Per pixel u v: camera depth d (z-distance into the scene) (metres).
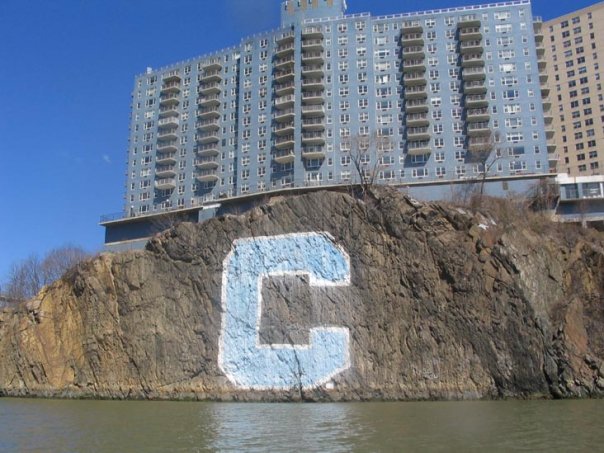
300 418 40.56
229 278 60.56
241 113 113.88
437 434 32.44
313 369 55.38
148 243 65.06
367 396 53.19
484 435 31.84
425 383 52.59
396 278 56.41
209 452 28.50
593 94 150.38
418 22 109.69
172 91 122.25
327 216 60.06
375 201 60.88
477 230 56.50
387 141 100.12
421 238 57.06
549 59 158.50
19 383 64.62
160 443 31.28
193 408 49.16
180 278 61.94
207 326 59.38
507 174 98.75
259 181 108.88
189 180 115.56
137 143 122.62
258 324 58.16
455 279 54.81
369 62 108.81
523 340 51.78
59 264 92.81
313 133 106.94
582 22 155.50
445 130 103.19
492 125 101.81
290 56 113.06
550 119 106.25
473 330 53.12
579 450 27.42
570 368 50.22
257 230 61.50
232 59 119.12
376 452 27.75
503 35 106.00
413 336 54.22
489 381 51.53
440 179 100.44
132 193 120.19
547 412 40.75
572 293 54.41
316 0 116.94
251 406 50.78
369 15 111.31
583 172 148.38
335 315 56.56
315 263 58.81
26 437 33.81
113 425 38.44
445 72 105.94
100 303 63.50
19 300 85.38
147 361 59.81
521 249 55.38
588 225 85.50
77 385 61.78
